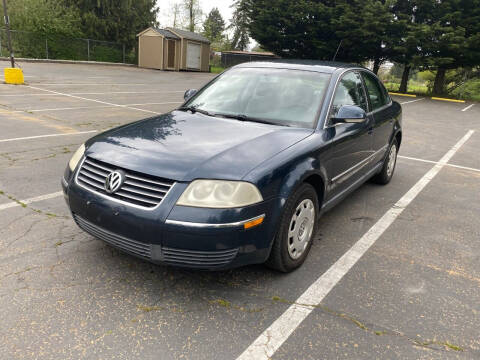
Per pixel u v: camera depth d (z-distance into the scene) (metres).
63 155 6.05
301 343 2.36
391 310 2.72
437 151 8.31
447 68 28.30
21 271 2.94
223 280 2.97
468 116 15.70
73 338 2.30
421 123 12.65
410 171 6.55
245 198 2.53
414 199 5.10
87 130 8.00
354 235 3.91
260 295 2.81
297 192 2.92
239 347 2.30
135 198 2.56
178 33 33.25
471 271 3.32
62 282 2.83
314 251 3.53
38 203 4.21
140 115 10.26
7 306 2.55
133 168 2.63
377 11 26.27
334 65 4.29
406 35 26.31
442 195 5.32
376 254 3.53
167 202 2.48
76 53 31.62
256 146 2.92
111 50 33.88
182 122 3.44
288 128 3.37
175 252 2.51
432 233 4.06
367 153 4.44
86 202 2.74
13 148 6.30
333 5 29.64
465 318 2.68
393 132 5.35
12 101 11.25
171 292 2.79
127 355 2.20
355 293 2.90
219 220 2.45
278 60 4.50
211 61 46.41
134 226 2.53
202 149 2.81
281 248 2.88
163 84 20.78
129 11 36.53
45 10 31.31
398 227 4.16
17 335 2.30
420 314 2.69
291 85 3.86
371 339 2.43
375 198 5.06
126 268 3.06
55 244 3.36
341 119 3.51
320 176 3.23
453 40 24.69
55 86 15.88
